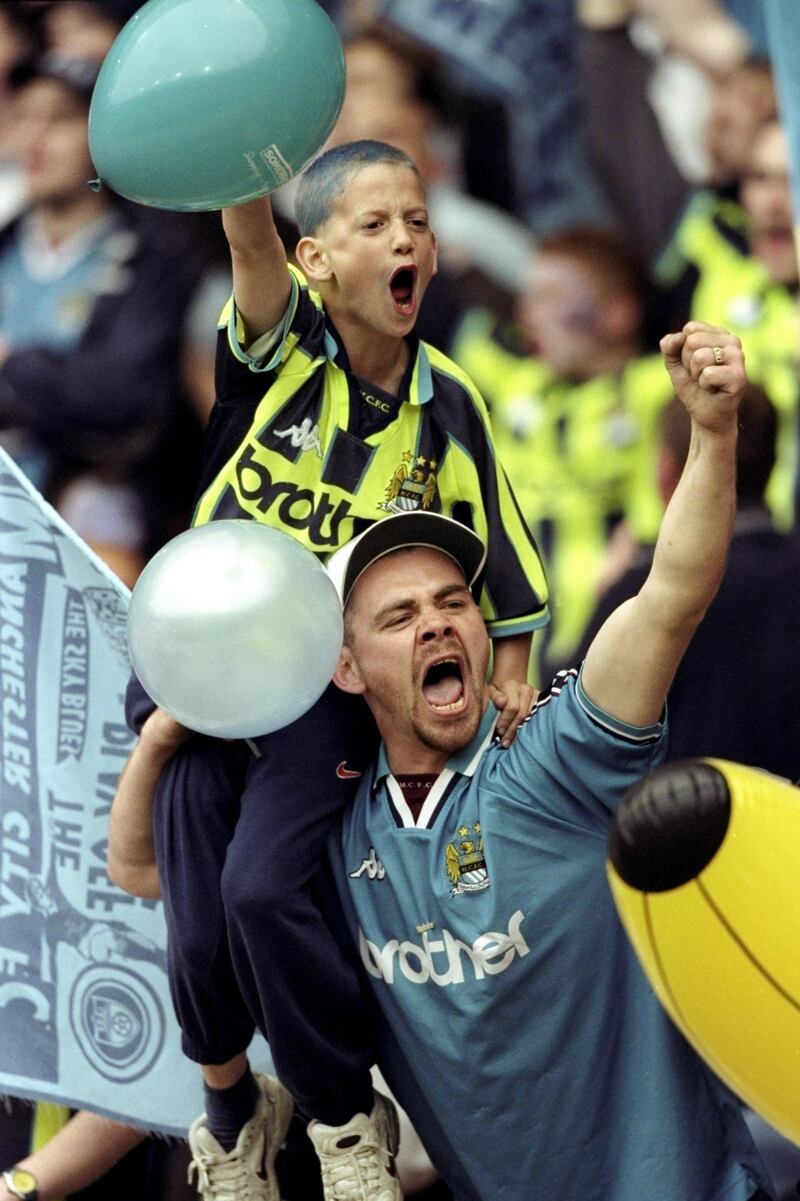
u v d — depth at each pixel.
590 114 26.91
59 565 15.66
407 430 14.20
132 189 12.71
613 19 26.77
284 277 13.62
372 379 14.24
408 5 27.28
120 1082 15.79
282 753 13.64
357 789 13.80
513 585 14.54
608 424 24.91
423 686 13.30
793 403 24.84
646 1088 13.47
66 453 26.12
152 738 14.02
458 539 13.58
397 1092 14.14
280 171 12.62
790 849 11.42
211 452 14.23
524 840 13.23
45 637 15.78
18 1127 17.83
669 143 26.55
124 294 26.31
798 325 25.52
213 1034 14.11
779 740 19.27
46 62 27.02
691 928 11.43
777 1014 11.48
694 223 26.20
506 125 26.98
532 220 26.88
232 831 13.98
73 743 15.79
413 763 13.56
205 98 12.32
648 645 12.58
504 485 14.64
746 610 19.34
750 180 26.03
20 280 26.69
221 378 13.93
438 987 13.38
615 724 12.80
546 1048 13.38
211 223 26.58
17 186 26.92
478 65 27.09
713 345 12.05
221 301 26.39
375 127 26.97
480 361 25.94
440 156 27.20
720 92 26.27
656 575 12.49
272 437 13.97
